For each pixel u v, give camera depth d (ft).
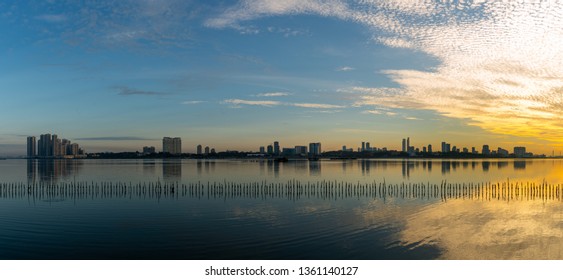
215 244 112.06
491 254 104.17
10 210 172.24
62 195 225.35
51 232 126.93
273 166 642.63
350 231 127.13
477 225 137.59
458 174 419.54
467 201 201.05
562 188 256.52
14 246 110.42
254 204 189.98
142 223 141.49
